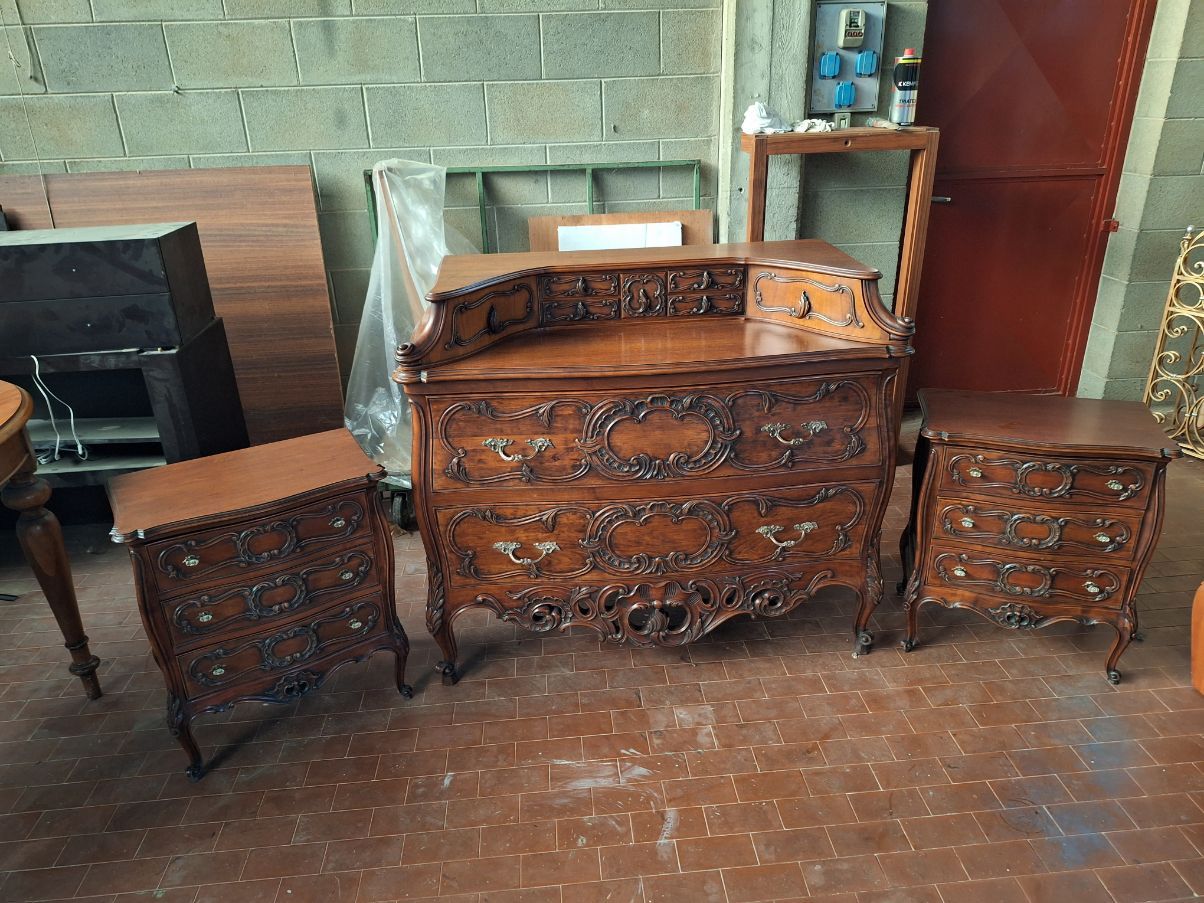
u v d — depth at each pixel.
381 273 2.94
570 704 2.05
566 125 3.02
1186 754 1.84
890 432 1.96
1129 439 1.89
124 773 1.88
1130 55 3.12
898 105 2.69
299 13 2.79
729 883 1.57
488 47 2.88
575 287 2.08
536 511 1.94
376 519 1.93
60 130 2.88
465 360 1.85
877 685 2.08
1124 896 1.52
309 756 1.91
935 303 3.49
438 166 2.94
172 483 1.86
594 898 1.54
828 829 1.67
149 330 2.27
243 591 1.79
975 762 1.83
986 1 3.03
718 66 2.97
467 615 2.43
